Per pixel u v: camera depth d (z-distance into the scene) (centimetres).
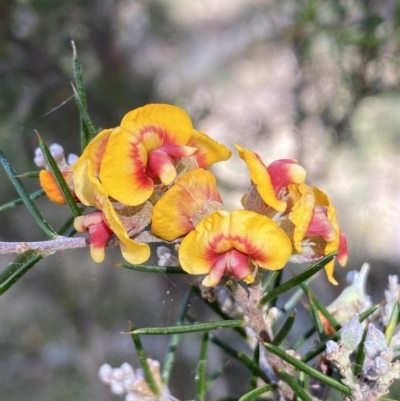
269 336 10
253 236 9
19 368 31
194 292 11
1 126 23
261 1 24
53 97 23
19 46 22
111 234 9
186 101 26
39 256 9
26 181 26
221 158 9
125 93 24
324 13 21
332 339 10
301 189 9
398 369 9
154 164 9
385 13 20
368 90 22
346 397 10
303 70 24
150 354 30
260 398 12
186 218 9
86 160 9
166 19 27
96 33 24
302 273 9
